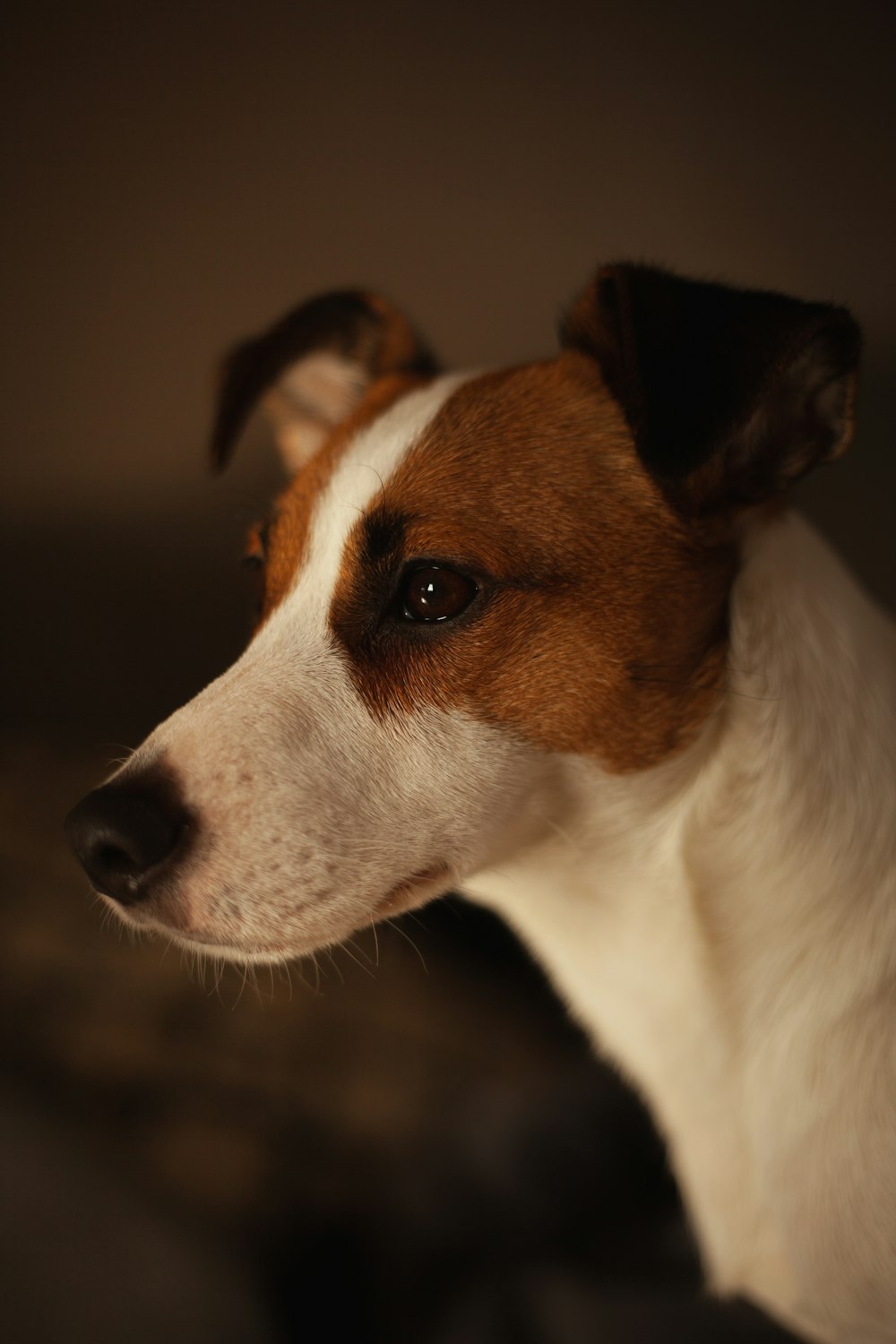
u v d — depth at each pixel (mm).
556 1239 660
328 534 528
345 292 621
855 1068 509
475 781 514
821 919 519
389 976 794
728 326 505
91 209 1059
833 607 535
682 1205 671
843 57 881
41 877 846
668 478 496
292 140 1017
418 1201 667
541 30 940
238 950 505
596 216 972
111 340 1083
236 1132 691
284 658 519
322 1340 620
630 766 521
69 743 1029
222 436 610
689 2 901
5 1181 606
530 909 553
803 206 920
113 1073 714
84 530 1081
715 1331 617
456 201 999
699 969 530
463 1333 624
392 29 967
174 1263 595
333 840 505
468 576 513
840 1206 505
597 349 537
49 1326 560
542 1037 757
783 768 518
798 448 524
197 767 501
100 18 1007
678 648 518
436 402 542
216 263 1059
